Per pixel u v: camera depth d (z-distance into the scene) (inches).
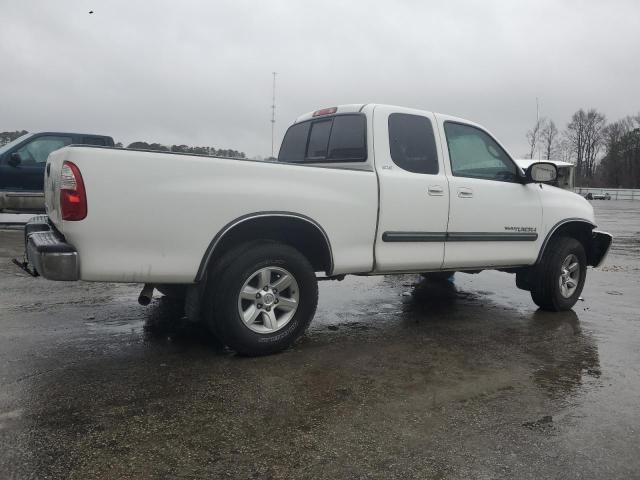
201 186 144.2
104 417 119.3
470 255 202.5
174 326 190.7
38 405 124.5
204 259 146.6
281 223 160.4
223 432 114.1
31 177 419.8
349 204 169.8
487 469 102.4
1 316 200.1
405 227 183.0
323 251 170.4
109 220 134.2
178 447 107.5
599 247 249.1
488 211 205.5
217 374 146.6
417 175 186.9
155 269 141.3
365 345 177.2
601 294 273.9
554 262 224.7
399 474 100.1
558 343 184.1
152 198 138.3
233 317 152.9
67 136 438.3
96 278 135.5
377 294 262.2
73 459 101.9
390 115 186.9
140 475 97.5
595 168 3513.8
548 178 215.3
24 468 98.3
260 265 155.9
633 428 120.5
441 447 110.3
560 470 102.7
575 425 121.3
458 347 177.6
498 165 217.2
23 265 162.2
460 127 206.8
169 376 144.5
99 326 189.3
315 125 206.7
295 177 159.3
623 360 167.0
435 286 287.1
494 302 250.1
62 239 143.8
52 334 178.9
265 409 125.7
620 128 3444.9
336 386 140.8
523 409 129.4
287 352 167.0
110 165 133.5
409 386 142.2
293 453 106.6
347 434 114.7
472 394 137.9
